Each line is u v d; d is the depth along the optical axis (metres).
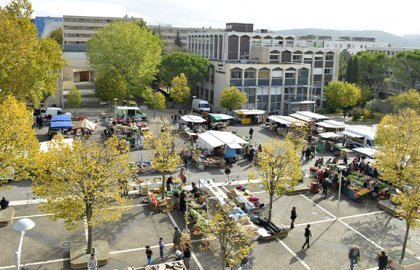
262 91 84.56
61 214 26.09
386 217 36.38
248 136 61.47
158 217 34.50
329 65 97.50
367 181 42.19
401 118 45.97
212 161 47.88
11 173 33.31
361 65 105.81
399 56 97.00
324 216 36.12
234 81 82.19
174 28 191.62
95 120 68.94
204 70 88.38
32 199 36.59
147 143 43.62
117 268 26.95
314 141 58.34
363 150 48.62
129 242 30.28
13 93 46.75
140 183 39.62
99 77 74.44
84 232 31.41
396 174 36.69
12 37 46.09
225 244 24.53
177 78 80.94
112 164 27.41
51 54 57.09
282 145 34.75
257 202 36.59
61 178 26.42
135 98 91.88
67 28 169.88
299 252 29.97
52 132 55.94
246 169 47.78
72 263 26.50
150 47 82.00
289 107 85.69
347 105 86.50
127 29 79.50
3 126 30.52
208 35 108.56
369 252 30.23
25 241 29.69
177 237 28.88
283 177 33.94
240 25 109.25
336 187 41.84
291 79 86.88
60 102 77.94
